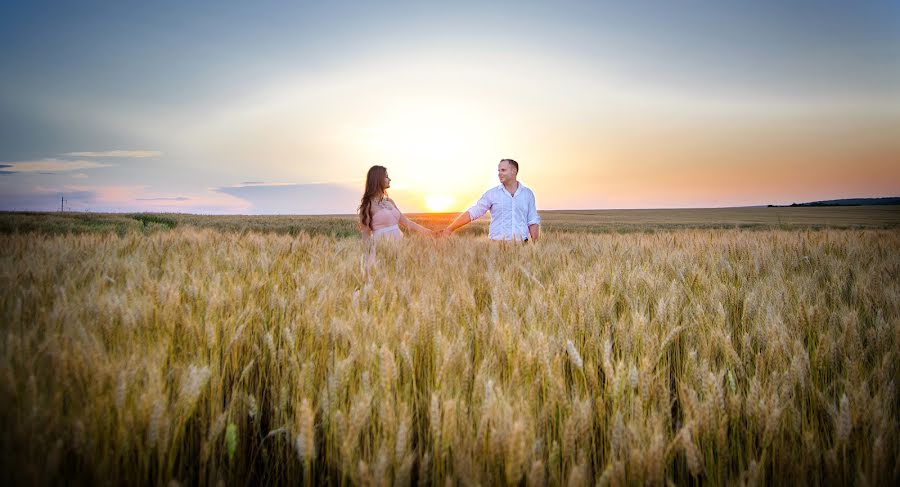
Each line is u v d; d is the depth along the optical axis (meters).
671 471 1.48
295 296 2.60
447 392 1.57
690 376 1.84
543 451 1.45
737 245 5.68
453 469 1.32
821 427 1.66
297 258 4.36
